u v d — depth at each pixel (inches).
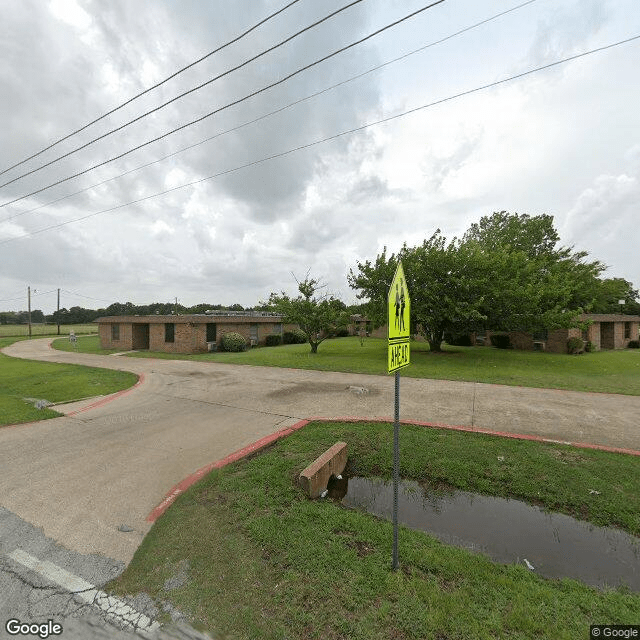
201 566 111.0
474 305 589.0
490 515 151.3
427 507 158.6
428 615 91.1
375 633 86.3
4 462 201.6
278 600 96.7
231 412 303.1
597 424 258.8
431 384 411.2
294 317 769.6
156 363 645.9
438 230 677.9
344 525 134.0
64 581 106.3
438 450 205.8
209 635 86.9
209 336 856.3
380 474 190.2
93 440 238.1
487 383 412.8
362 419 270.2
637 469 177.9
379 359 647.1
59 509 150.1
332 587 101.1
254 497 154.3
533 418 273.9
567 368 540.7
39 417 294.8
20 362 696.4
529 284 615.2
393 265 670.5
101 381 462.9
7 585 105.2
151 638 86.4
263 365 588.1
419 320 652.7
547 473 176.9
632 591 107.2
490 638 84.9
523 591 101.5
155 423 275.7
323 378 459.8
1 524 139.1
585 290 949.8
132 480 177.2
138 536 130.3
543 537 135.6
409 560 113.1
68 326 2783.0
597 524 142.4
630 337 1052.5
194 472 185.8
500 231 1312.7
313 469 166.2
